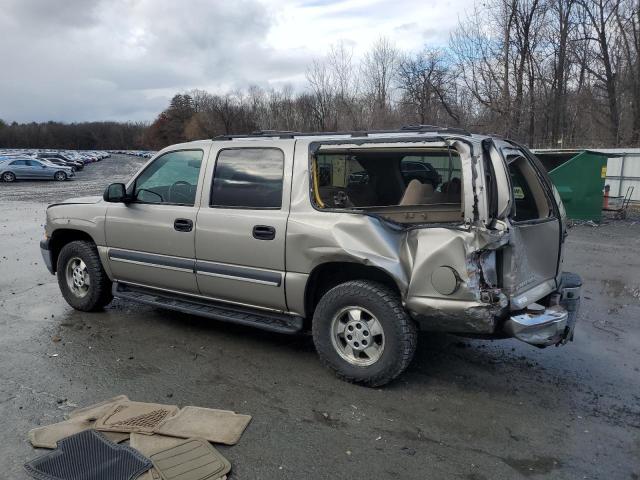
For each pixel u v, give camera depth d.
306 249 4.24
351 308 4.16
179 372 4.45
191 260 4.94
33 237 11.75
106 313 6.03
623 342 5.29
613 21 31.25
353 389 4.16
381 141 4.14
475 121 28.00
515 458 3.27
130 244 5.39
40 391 4.07
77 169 54.50
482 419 3.73
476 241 3.67
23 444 3.34
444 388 4.20
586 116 33.06
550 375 4.48
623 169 17.56
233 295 4.75
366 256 3.99
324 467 3.16
